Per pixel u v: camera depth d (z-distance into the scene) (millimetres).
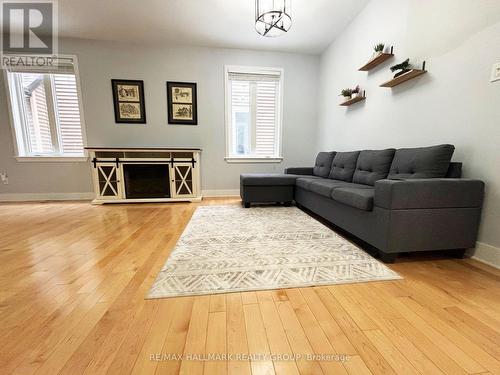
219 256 1612
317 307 1067
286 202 3244
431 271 1400
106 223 2420
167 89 3648
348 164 2693
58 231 2164
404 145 2186
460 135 1653
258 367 761
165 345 847
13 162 3490
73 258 1592
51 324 957
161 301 1112
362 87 2797
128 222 2455
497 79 1415
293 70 3893
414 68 2021
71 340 871
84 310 1046
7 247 1786
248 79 3826
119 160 3320
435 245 1487
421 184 1413
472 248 1573
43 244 1844
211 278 1318
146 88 3613
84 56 3426
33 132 3547
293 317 1000
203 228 2240
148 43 3527
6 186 3525
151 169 3479
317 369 752
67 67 3445
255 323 962
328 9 2719
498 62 1408
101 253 1671
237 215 2734
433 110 1865
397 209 1415
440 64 1789
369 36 2623
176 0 2543
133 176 3453
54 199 3639
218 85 3750
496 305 1074
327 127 3703
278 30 2309
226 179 4004
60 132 3578
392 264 1491
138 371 743
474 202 1481
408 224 1439
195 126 3799
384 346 843
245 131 4008
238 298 1136
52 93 3480
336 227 2301
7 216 2695
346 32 3090
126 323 962
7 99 3359
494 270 1409
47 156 3525
